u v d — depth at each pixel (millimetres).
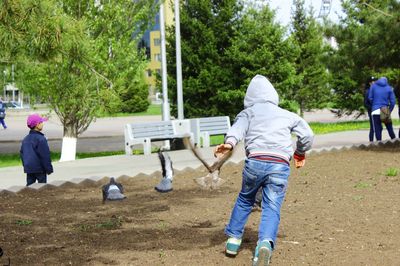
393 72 27547
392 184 9586
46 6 6105
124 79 17047
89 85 13695
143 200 8812
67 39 6285
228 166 12133
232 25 26281
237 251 5844
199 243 6305
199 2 25906
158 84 26375
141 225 7191
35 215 7902
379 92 16734
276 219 5297
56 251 6090
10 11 5957
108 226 7129
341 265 5465
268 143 5418
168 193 9320
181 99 20016
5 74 16375
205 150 18109
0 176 12961
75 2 16828
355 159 12820
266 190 5406
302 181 10078
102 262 5672
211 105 26062
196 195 9117
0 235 6797
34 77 16156
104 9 17078
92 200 8922
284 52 26594
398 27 15188
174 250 6039
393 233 6551
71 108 17281
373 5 16688
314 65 35188
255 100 5680
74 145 17984
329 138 20109
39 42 6031
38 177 9977
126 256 5852
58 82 15578
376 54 15828
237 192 9297
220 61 25938
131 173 11648
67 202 8781
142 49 18594
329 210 7727
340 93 33344
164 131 18547
